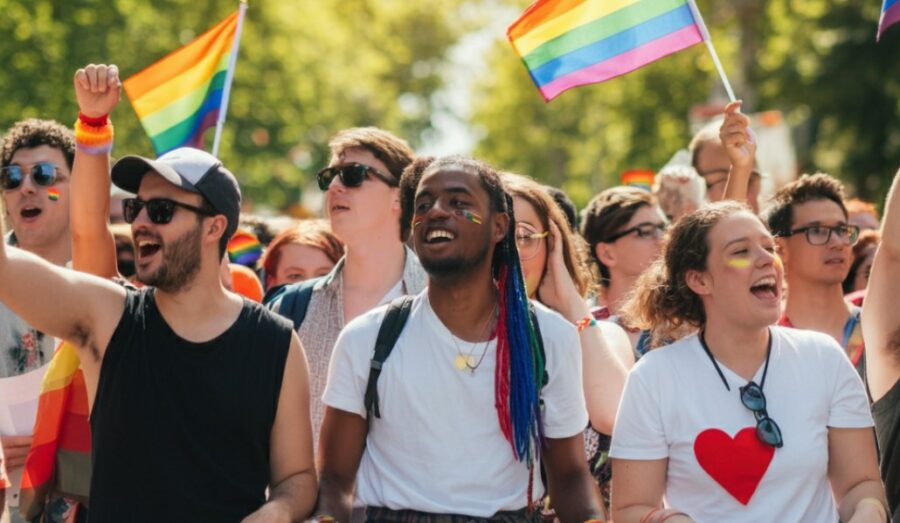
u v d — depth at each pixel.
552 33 11.71
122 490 8.06
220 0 45.47
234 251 15.47
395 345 8.36
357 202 10.46
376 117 72.12
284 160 52.09
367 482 8.48
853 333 11.74
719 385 8.42
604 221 12.06
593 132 64.12
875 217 15.16
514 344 8.28
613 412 9.89
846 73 45.62
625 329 11.18
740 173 11.08
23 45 34.69
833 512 8.41
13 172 10.84
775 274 8.46
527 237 10.26
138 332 8.16
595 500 8.47
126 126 38.12
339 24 62.72
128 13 38.22
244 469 8.23
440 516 8.20
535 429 8.30
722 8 50.91
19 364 10.40
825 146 46.94
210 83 12.21
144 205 8.18
